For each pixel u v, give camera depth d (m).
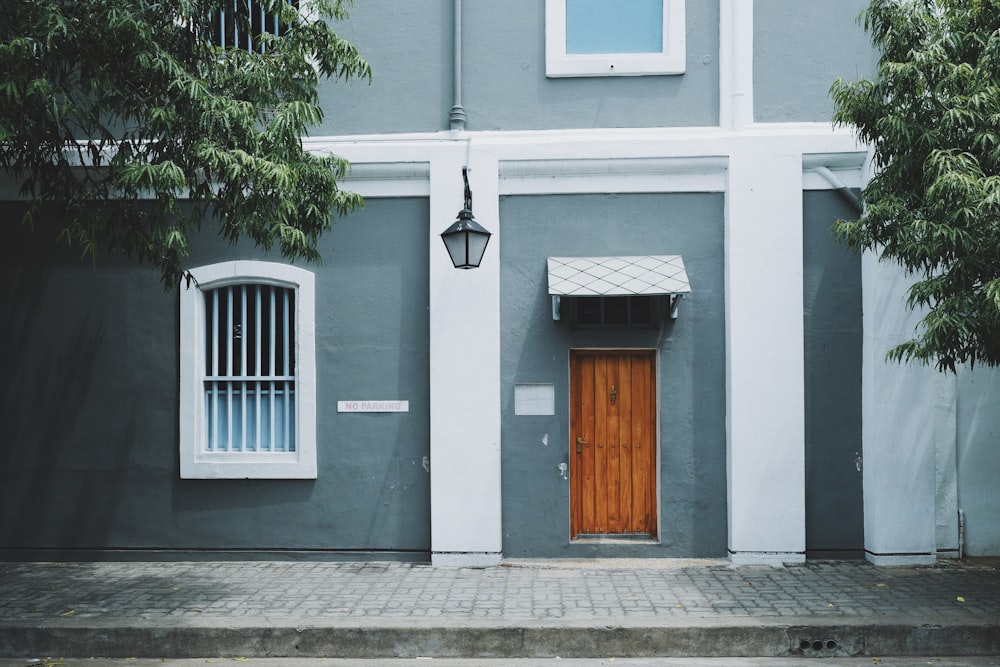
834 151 7.95
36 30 5.82
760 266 7.98
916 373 7.84
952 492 8.08
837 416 8.05
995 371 8.16
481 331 8.02
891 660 5.85
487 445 7.99
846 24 8.14
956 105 5.71
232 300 8.51
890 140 6.02
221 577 7.58
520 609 6.43
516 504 8.12
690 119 8.20
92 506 8.37
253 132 6.22
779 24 8.16
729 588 7.00
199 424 8.36
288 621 6.17
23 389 8.46
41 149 6.36
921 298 6.09
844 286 8.09
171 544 8.31
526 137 8.22
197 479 8.30
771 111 8.16
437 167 8.13
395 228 8.30
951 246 5.68
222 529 8.30
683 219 8.17
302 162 6.69
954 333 5.70
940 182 5.41
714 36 8.21
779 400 7.92
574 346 8.14
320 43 6.78
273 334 8.41
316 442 8.27
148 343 8.41
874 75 8.09
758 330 7.95
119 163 6.14
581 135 8.18
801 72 8.14
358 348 8.28
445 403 8.00
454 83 8.27
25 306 8.48
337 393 8.29
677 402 8.12
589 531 8.29
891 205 6.01
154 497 8.34
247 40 8.45
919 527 7.80
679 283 7.63
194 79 6.11
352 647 6.05
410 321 8.27
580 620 6.12
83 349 8.45
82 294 8.46
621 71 8.21
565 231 8.20
